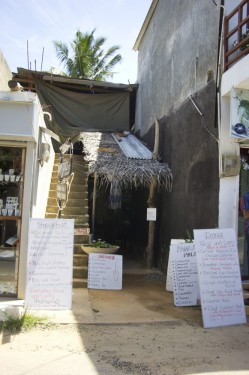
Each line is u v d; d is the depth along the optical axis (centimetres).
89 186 1303
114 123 1348
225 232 584
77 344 465
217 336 507
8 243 609
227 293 562
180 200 858
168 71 1028
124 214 1310
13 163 618
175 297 639
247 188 701
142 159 984
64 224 580
